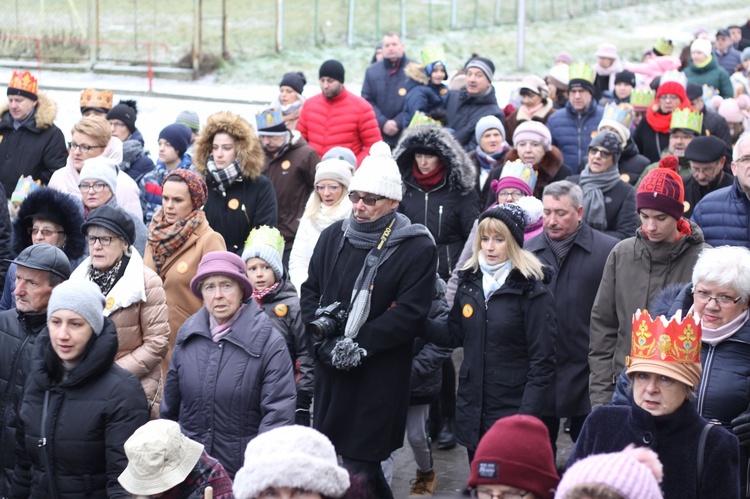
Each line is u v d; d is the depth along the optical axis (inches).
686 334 232.5
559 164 480.4
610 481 175.3
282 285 362.6
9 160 547.8
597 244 366.6
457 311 332.8
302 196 506.6
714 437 232.4
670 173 331.0
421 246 320.2
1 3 1491.1
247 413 304.0
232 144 433.4
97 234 334.0
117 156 471.8
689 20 2170.3
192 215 375.2
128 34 1446.9
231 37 1488.7
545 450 200.2
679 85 590.9
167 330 338.6
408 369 325.7
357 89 1348.4
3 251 426.0
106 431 279.7
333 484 199.5
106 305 329.4
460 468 402.6
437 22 1782.7
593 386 341.7
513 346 322.3
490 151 536.1
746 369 273.6
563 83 721.6
